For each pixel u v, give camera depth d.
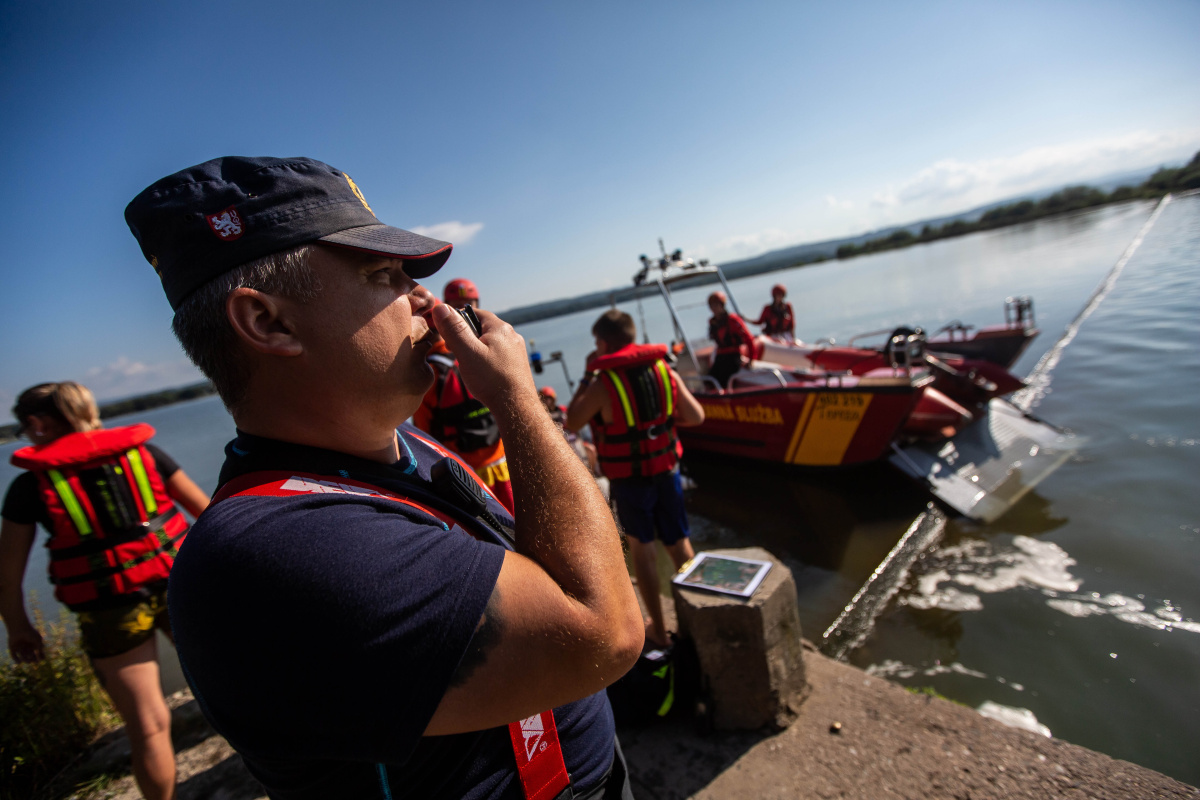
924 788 1.77
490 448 2.70
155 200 0.65
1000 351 7.36
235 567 0.54
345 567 0.54
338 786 0.62
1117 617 3.32
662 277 7.40
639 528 2.74
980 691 3.04
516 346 0.77
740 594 2.02
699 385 7.21
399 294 0.73
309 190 0.67
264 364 0.66
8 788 2.46
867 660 3.43
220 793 2.25
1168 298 10.77
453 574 0.57
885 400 5.29
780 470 6.31
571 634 0.58
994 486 5.00
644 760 2.01
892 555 4.50
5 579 1.95
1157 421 5.67
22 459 1.93
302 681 0.53
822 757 1.91
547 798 0.74
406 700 0.53
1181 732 2.59
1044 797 1.70
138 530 2.02
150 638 2.05
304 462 0.68
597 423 2.90
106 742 2.67
